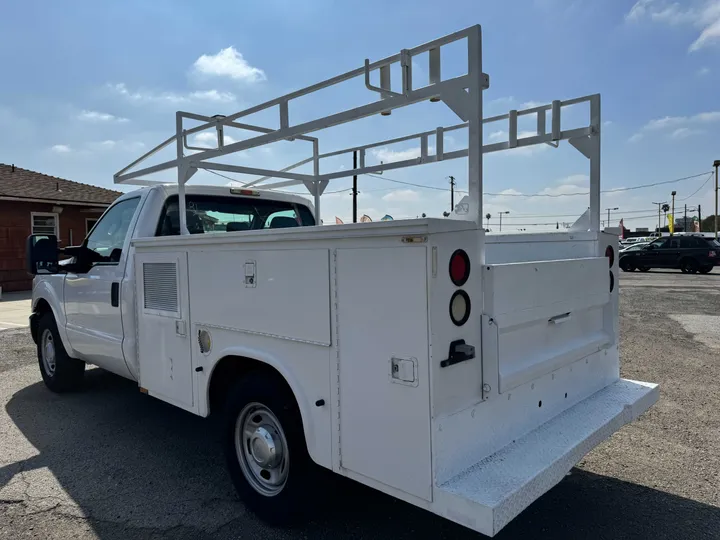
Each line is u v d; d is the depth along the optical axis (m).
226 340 2.99
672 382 5.62
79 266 4.64
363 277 2.20
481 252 2.24
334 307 2.34
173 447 4.10
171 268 3.39
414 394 2.05
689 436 4.16
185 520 3.01
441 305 2.04
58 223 19.38
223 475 3.61
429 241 1.98
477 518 1.89
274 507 2.84
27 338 8.88
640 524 2.90
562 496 3.23
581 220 3.51
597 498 3.20
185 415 4.86
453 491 1.98
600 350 3.22
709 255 22.55
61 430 4.47
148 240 3.58
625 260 24.88
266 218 4.89
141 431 4.44
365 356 2.22
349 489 3.03
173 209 4.14
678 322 9.53
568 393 2.93
